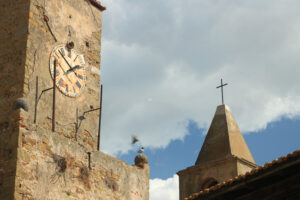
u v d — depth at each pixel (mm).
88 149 27250
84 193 26234
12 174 23469
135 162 30531
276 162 15742
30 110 25734
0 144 24375
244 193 17062
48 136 25484
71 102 27953
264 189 16719
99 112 29250
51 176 24938
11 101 25609
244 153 27344
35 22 27281
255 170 16203
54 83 27016
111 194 27625
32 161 24312
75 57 28891
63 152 25922
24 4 27391
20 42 26656
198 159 28000
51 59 27484
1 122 25078
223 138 27656
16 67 26250
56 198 24828
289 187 16203
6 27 27297
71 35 29047
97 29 30859
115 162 28516
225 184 16875
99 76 30094
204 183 26672
